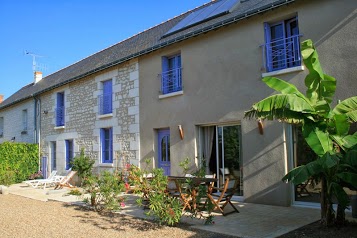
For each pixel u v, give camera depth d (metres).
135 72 11.97
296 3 7.73
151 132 11.17
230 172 9.12
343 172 5.20
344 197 5.36
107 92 13.52
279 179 7.84
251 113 5.67
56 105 16.56
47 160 17.12
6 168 16.25
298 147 7.81
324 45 7.27
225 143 9.29
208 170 9.65
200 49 9.73
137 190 6.83
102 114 13.44
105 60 14.41
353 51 6.86
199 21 10.30
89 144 14.09
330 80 5.55
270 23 8.40
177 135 10.22
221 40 9.20
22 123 19.78
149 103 11.30
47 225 6.85
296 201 7.86
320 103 5.36
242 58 8.68
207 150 9.73
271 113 5.41
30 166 17.30
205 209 6.95
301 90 7.55
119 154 12.41
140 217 7.32
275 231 5.77
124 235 5.91
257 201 8.23
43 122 17.67
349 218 6.38
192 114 9.84
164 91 10.81
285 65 7.97
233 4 9.93
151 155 11.12
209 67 9.45
